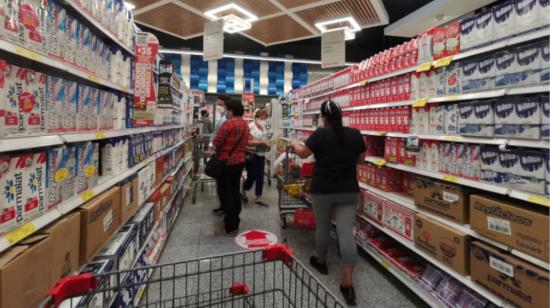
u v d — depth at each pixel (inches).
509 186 58.8
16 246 34.3
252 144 176.1
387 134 101.1
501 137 61.3
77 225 46.1
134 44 79.8
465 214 69.7
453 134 73.6
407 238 88.7
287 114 256.4
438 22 249.0
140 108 79.7
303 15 212.8
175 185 148.0
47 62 40.1
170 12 213.6
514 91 58.1
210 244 119.8
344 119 136.1
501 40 61.2
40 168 39.2
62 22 45.1
